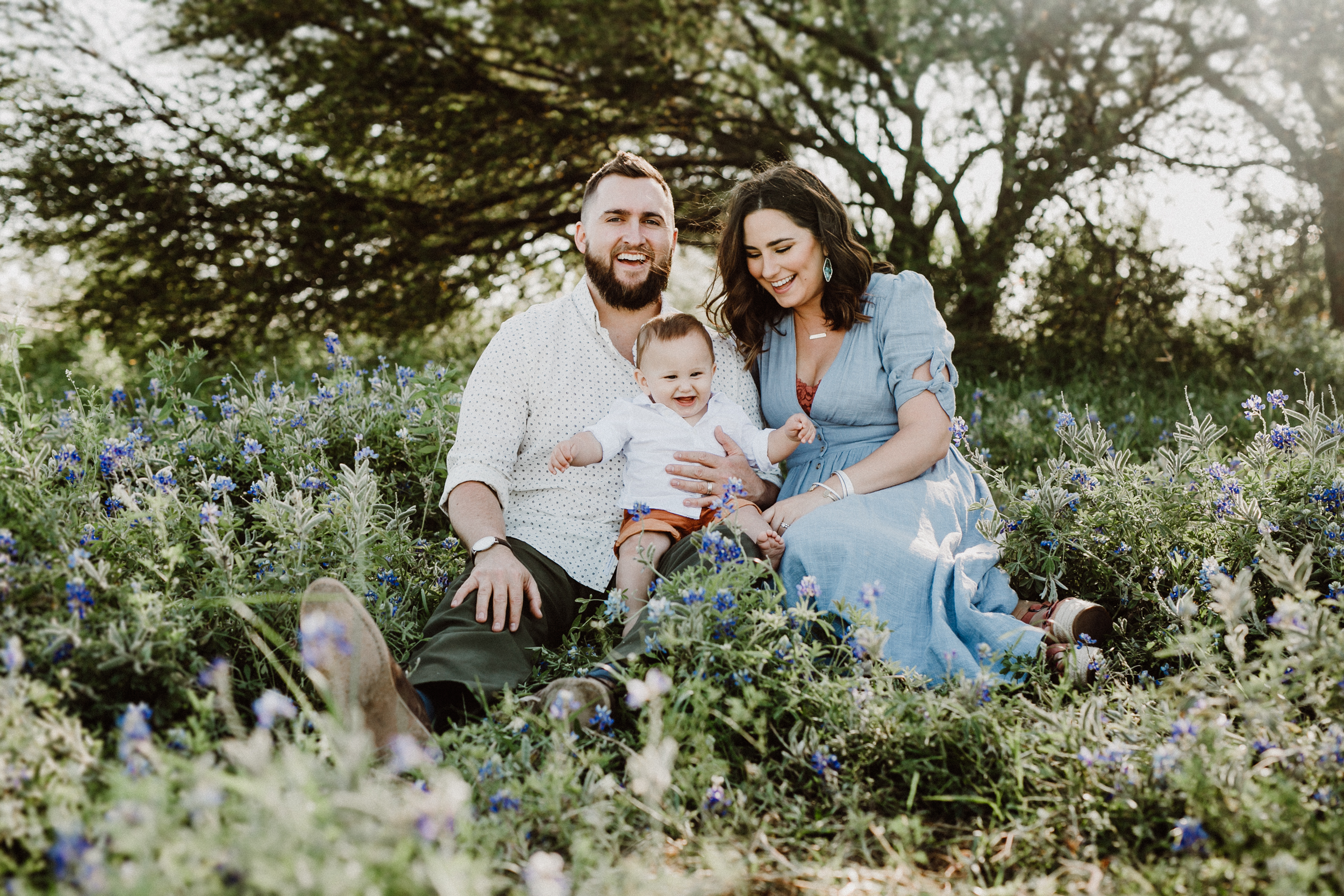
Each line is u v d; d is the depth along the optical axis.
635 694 1.83
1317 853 1.63
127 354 9.27
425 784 1.87
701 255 11.47
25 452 2.80
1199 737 1.89
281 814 1.36
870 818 1.90
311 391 4.59
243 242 9.99
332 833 1.36
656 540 2.85
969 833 1.94
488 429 2.94
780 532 2.89
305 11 9.73
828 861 1.82
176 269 9.83
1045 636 2.58
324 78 9.76
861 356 3.10
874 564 2.62
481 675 2.43
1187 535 3.05
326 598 2.02
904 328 3.05
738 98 11.06
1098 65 10.05
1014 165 9.60
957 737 2.06
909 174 9.82
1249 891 1.60
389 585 2.86
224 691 1.79
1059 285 9.24
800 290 3.08
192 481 3.45
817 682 2.23
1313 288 10.53
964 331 9.12
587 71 10.07
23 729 1.74
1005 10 9.23
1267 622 2.16
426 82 10.08
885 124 10.29
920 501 2.91
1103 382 7.72
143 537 2.53
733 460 2.99
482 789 1.88
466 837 1.63
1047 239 9.45
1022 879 1.75
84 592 2.09
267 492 2.88
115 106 9.72
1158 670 2.69
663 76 9.98
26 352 7.98
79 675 1.96
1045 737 2.10
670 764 1.90
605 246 3.06
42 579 2.14
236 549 2.70
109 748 1.86
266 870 1.28
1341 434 3.08
